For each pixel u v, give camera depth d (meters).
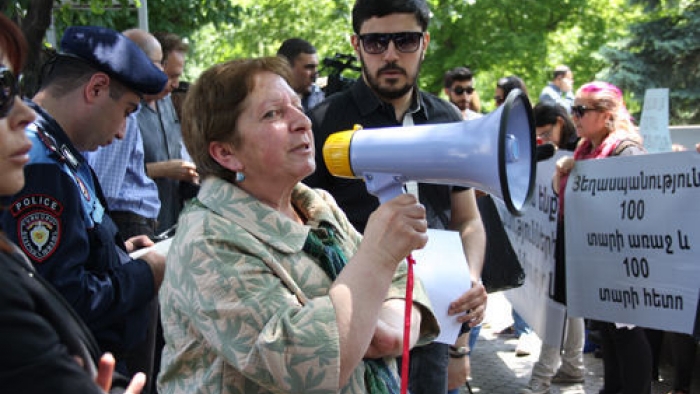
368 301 1.58
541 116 5.54
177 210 4.61
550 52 19.47
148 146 4.40
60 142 2.29
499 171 1.55
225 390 1.60
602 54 16.48
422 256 2.61
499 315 7.23
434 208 2.90
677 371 4.55
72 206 2.15
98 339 2.31
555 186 4.35
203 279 1.59
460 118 3.11
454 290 2.56
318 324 1.53
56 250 2.10
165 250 2.48
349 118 2.90
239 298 1.57
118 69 2.40
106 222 2.42
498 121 1.58
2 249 1.27
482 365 5.69
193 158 1.84
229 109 1.75
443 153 1.67
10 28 1.39
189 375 1.67
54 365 1.14
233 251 1.63
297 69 6.00
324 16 16.16
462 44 19.77
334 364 1.51
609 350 4.50
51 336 1.17
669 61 16.02
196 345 1.65
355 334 1.55
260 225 1.71
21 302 1.16
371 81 2.87
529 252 4.95
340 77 4.40
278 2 16.22
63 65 2.40
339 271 1.78
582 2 20.03
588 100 4.26
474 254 2.90
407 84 2.86
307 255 1.76
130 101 2.48
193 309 1.59
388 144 1.76
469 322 2.63
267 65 1.81
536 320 4.77
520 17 20.09
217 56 16.95
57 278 2.10
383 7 2.78
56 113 2.38
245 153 1.77
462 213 3.01
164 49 4.61
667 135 5.77
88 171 2.42
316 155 2.86
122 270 2.34
